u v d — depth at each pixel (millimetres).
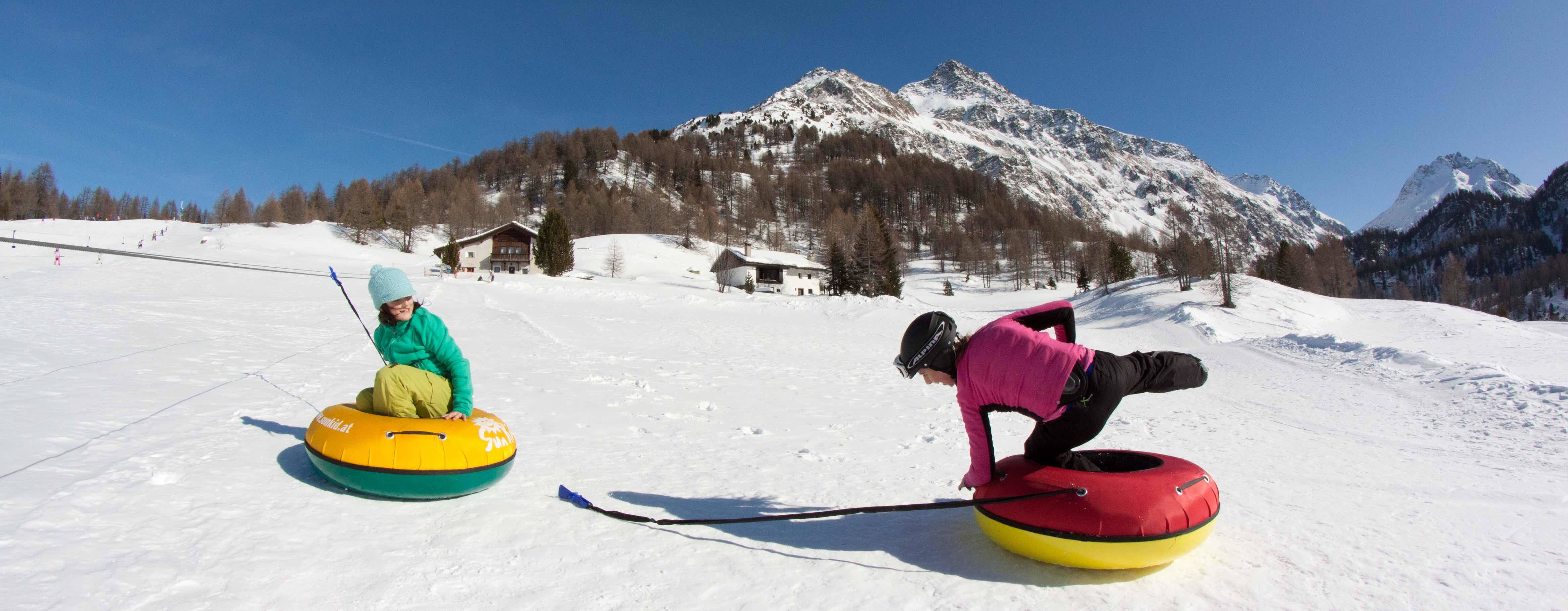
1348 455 6109
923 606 2623
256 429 4773
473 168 171125
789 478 4668
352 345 11000
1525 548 3371
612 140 194375
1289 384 12633
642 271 76250
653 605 2549
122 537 2752
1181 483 2951
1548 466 5602
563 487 3842
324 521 3160
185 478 3539
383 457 3410
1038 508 2904
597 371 10594
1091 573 2971
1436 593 2791
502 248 69250
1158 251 69938
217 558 2668
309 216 113625
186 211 144375
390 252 77750
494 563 2861
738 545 3256
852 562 3078
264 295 22312
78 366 6961
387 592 2514
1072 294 81125
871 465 5219
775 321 27516
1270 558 3195
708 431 6480
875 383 11531
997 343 3020
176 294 20156
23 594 2215
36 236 67125
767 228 140500
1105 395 2910
